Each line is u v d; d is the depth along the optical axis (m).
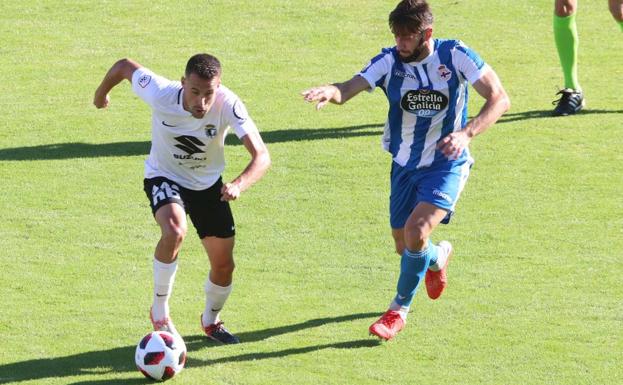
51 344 20.88
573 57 36.59
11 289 23.53
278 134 34.94
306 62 42.81
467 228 27.52
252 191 30.08
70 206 28.81
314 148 33.62
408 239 20.59
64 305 22.75
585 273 24.69
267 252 25.97
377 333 20.80
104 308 22.64
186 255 25.84
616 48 44.59
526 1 50.81
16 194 29.58
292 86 40.03
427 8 20.12
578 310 22.70
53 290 23.55
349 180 30.98
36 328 21.56
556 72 41.84
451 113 21.00
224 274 20.84
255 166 19.39
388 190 30.25
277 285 24.11
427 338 21.42
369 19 48.22
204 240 20.81
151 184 20.59
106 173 31.39
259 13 49.00
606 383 19.42
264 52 43.97
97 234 26.98
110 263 25.19
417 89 20.80
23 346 20.75
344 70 41.88
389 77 20.97
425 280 22.55
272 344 21.14
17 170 31.47
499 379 19.59
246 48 44.47
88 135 34.75
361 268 25.11
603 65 42.41
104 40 45.38
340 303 23.16
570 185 30.50
